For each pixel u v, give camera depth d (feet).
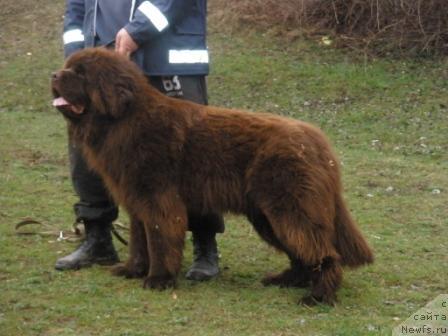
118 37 27.63
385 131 63.87
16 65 83.46
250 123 26.48
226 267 30.89
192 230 29.19
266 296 26.89
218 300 26.40
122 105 26.20
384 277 29.35
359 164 52.80
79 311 25.09
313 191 25.20
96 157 27.17
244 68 80.28
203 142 26.48
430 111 68.28
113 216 30.53
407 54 81.66
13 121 67.51
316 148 25.88
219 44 86.22
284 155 25.39
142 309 25.40
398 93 73.10
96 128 26.68
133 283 27.99
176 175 26.55
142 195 26.61
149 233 26.96
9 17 95.50
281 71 79.46
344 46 84.12
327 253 25.46
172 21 28.07
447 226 37.99
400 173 50.19
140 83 26.86
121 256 32.12
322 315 25.03
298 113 70.54
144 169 26.45
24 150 55.83
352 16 86.22
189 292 27.22
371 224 38.17
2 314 24.88
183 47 28.84
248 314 25.11
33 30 92.17
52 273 29.25
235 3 91.97
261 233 27.32
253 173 25.76
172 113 26.78
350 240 26.21
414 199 43.65
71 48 30.73
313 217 25.17
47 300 26.21
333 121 67.62
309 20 88.58
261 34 87.81
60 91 26.30
